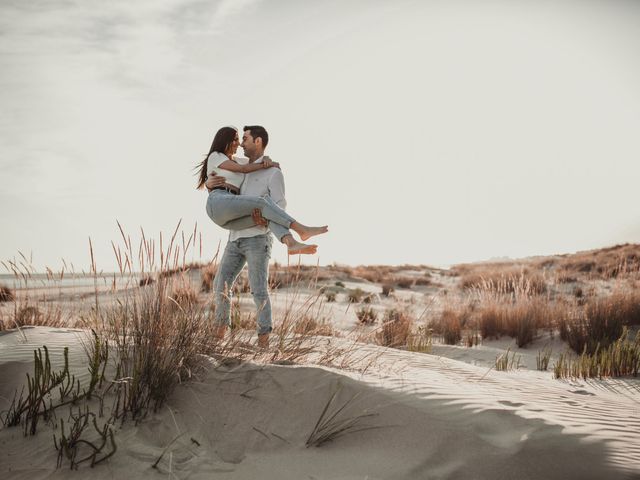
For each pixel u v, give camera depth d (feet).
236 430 9.69
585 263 71.92
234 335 13.17
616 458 7.76
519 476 7.56
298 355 12.92
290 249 12.96
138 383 9.87
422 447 8.63
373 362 13.44
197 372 11.30
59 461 8.21
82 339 13.47
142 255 12.36
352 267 104.06
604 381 17.97
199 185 15.61
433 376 12.69
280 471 8.38
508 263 110.63
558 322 30.14
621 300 29.86
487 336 30.83
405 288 72.90
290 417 9.93
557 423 9.01
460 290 54.75
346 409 9.96
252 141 14.89
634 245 88.48
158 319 11.50
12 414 9.56
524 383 13.89
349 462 8.50
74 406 9.77
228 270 14.39
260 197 13.53
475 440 8.56
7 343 13.37
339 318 28.91
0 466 8.10
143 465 8.32
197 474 8.24
